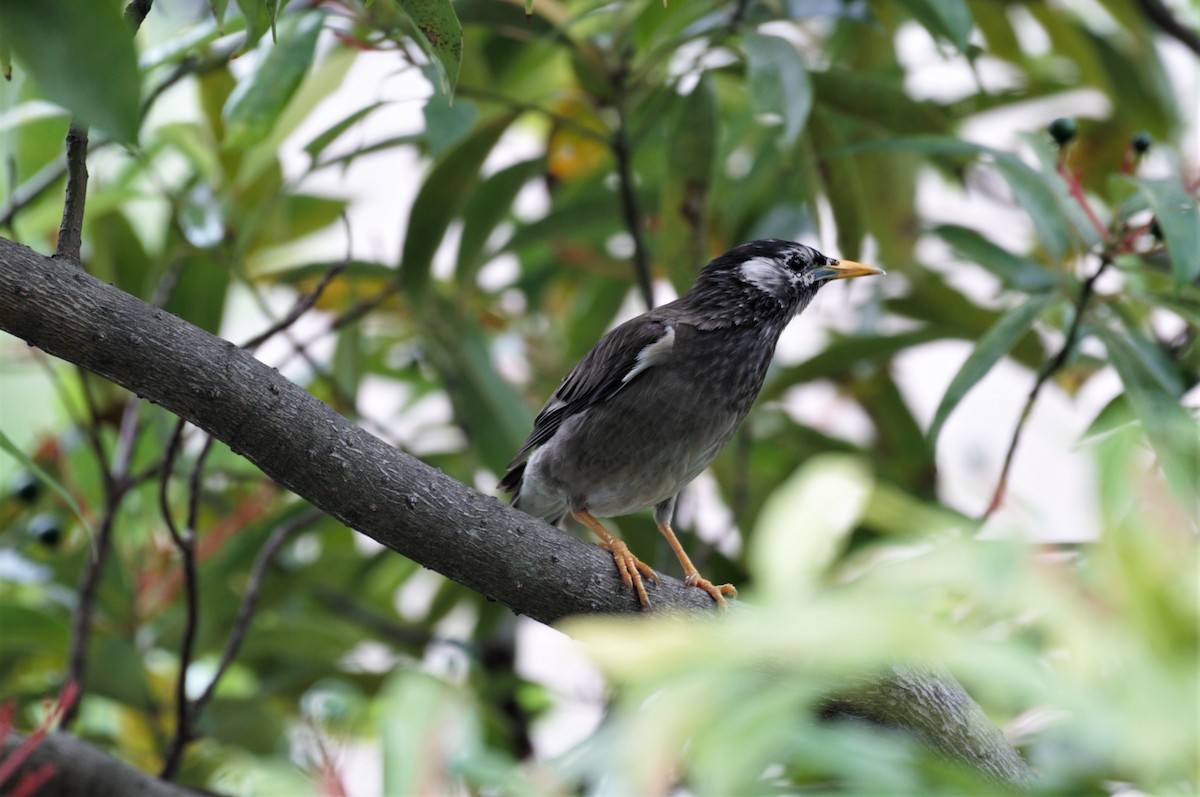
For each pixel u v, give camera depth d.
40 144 11.07
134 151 5.15
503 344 13.12
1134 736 2.80
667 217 10.58
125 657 9.86
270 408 6.34
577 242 12.85
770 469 12.28
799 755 3.18
